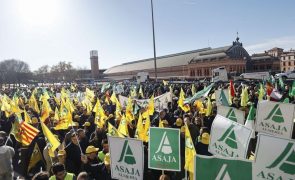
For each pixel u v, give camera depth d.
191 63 103.62
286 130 9.67
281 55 122.75
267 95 18.45
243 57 93.56
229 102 17.16
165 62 122.62
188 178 7.65
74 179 6.91
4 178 9.29
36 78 137.50
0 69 135.62
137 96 29.52
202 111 15.43
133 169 7.07
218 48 98.12
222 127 6.89
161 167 7.00
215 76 53.88
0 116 18.75
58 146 8.91
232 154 6.63
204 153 9.41
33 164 9.78
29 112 17.77
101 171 8.07
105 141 9.16
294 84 18.02
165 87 34.31
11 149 9.53
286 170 4.87
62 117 13.34
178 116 14.48
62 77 140.62
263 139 5.02
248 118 9.90
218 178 5.19
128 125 12.76
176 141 6.89
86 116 16.14
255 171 5.04
